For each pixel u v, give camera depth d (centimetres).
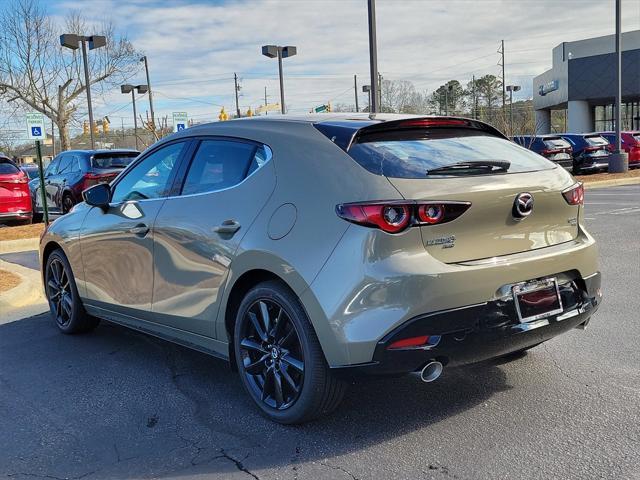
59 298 577
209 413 386
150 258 444
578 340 491
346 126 361
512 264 337
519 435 340
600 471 301
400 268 311
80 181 1368
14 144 5325
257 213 365
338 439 344
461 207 325
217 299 389
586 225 1133
